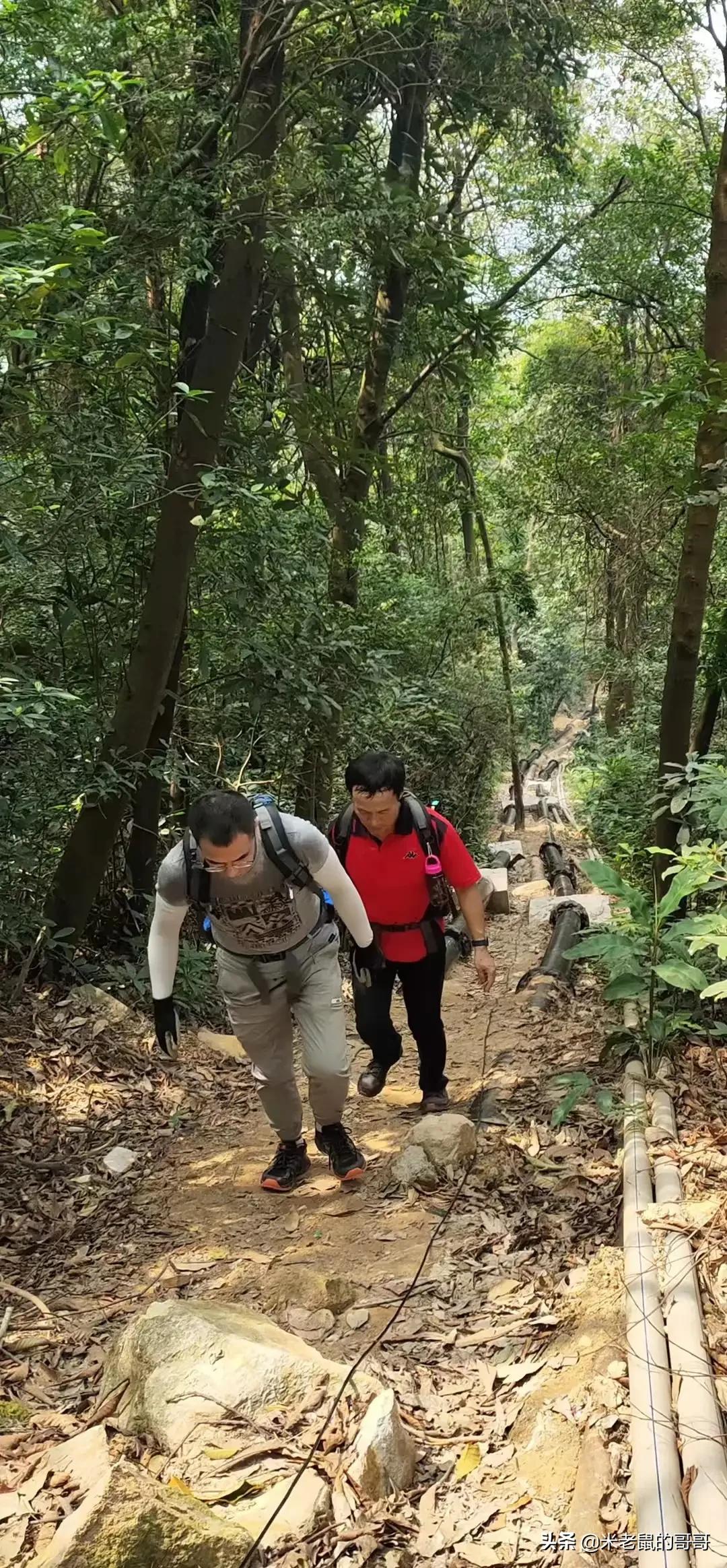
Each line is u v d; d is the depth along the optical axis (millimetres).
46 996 5172
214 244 5461
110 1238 3598
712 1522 2004
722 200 4961
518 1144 3955
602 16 9164
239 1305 2846
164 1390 2436
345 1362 2756
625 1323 2678
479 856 11734
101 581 5746
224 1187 3934
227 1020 5777
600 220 12430
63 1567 1852
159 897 3164
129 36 5141
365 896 4016
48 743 4941
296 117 5906
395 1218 3562
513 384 17984
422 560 12805
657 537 11906
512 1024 5668
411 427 10172
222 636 6379
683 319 12555
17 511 4773
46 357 4449
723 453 5223
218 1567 1948
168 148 5555
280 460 6957
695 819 5418
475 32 7617
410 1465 2311
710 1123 3660
